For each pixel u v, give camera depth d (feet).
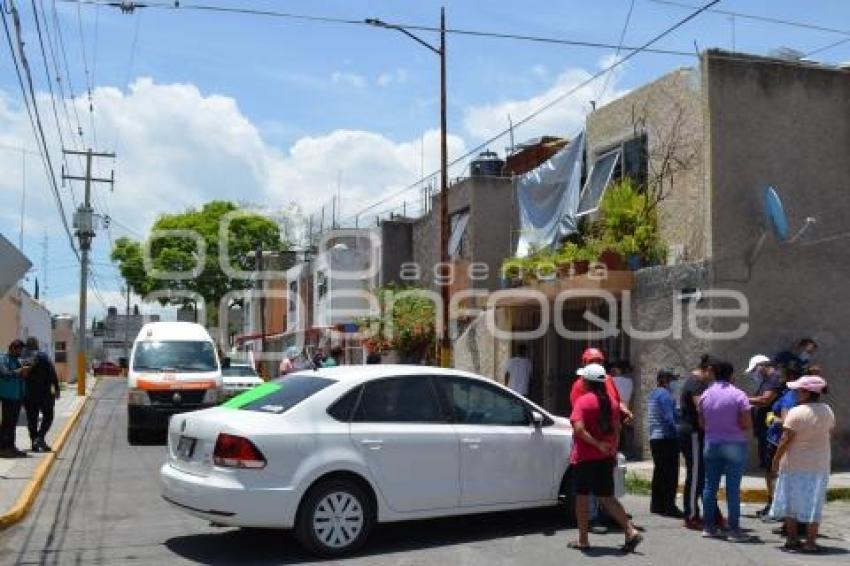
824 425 29.14
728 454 30.55
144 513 34.83
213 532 31.22
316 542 27.20
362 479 28.09
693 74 49.73
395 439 28.66
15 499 35.91
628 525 28.50
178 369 64.34
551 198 66.80
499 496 30.32
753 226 47.62
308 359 82.07
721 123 47.85
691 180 49.39
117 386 142.10
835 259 48.60
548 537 30.37
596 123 60.49
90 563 26.96
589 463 28.53
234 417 27.94
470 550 28.43
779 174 48.42
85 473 45.78
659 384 35.60
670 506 34.91
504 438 30.63
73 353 188.24
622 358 52.54
